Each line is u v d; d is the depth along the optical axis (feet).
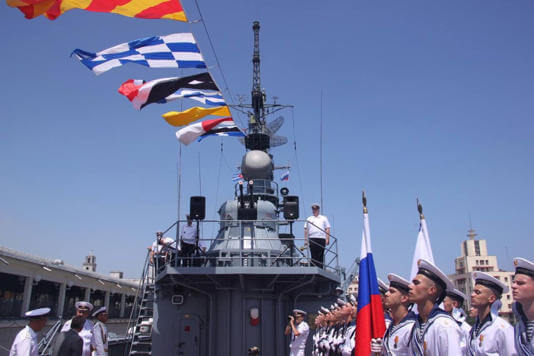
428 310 13.10
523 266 12.03
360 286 17.60
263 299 36.37
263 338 35.50
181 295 37.29
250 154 44.80
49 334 33.55
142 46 31.17
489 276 15.25
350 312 23.67
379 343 15.15
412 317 14.55
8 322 54.08
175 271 33.24
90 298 82.28
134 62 31.91
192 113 37.47
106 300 86.84
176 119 37.60
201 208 35.70
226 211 40.65
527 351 11.90
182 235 36.50
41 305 64.54
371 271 17.66
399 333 14.40
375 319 16.97
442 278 13.06
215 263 37.22
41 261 60.59
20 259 55.36
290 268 33.32
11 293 56.03
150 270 42.09
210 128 37.88
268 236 38.60
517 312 12.50
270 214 40.47
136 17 29.22
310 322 39.17
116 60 31.63
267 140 48.08
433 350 12.04
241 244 34.50
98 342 27.55
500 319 14.92
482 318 15.35
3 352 52.65
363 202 18.65
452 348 11.75
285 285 36.91
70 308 75.66
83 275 74.64
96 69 31.71
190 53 31.86
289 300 39.58
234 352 35.12
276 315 36.63
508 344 14.28
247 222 37.99
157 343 37.06
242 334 35.29
